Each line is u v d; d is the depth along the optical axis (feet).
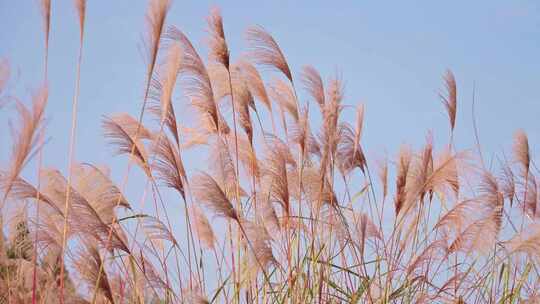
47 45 12.58
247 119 17.40
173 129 15.48
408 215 17.76
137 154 14.75
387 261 17.04
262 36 18.03
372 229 17.34
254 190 17.43
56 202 13.20
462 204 17.12
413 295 17.08
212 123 17.40
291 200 17.02
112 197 13.98
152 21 13.55
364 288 16.56
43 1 12.76
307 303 16.25
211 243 15.90
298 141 17.29
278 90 18.22
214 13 17.35
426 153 17.39
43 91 10.88
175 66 14.19
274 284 16.11
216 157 16.24
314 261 16.46
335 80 17.11
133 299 13.94
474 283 17.67
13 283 12.92
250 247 14.51
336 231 16.87
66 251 12.72
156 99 15.15
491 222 16.69
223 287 15.72
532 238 16.38
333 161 17.52
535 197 19.63
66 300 12.50
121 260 14.37
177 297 14.47
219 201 13.96
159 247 15.35
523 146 20.12
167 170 14.90
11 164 10.91
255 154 17.42
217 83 17.46
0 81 10.49
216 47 17.22
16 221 12.83
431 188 18.51
